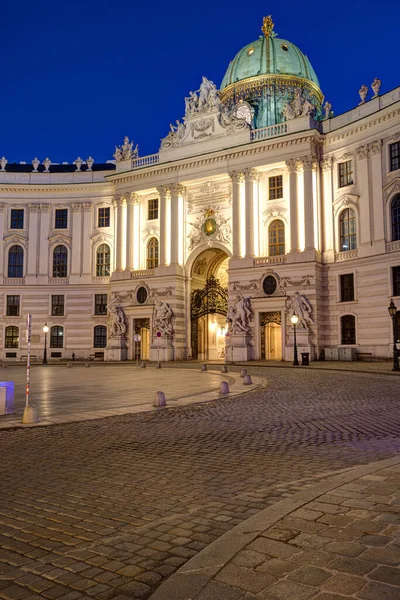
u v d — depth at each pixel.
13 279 64.50
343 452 10.80
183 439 12.67
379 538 5.50
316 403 18.97
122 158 62.47
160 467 9.88
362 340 46.94
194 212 58.03
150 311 57.94
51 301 64.31
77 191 64.81
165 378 31.56
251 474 9.20
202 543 6.11
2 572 5.45
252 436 12.88
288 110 52.88
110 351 59.38
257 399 20.42
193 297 58.78
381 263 45.78
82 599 4.86
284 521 6.11
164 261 58.28
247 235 53.25
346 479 7.87
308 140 50.81
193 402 19.52
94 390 24.70
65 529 6.68
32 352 63.56
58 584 5.16
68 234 64.69
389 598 4.30
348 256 48.81
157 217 60.66
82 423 15.32
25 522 6.96
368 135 48.00
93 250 64.06
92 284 63.50
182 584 4.75
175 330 56.56
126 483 8.80
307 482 8.55
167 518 7.00
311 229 49.88
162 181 59.34
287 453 10.86
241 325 51.47
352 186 49.09
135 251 60.97
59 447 11.95
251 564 5.04
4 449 11.80
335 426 14.05
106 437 13.09
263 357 51.41
